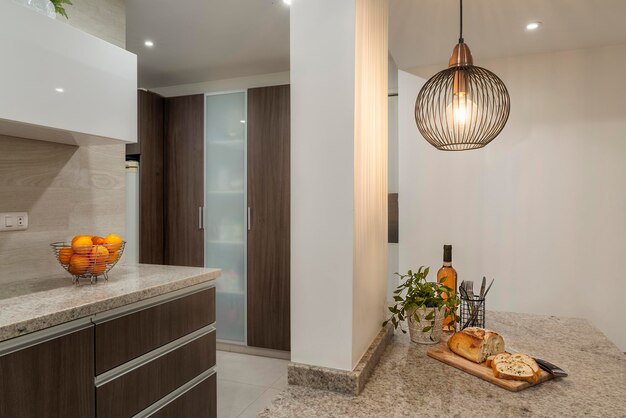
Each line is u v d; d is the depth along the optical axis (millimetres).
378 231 1446
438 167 3021
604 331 2688
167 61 3514
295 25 1207
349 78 1145
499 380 1097
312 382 1129
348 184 1142
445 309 1429
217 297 3693
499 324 1681
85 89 1737
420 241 3062
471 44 2596
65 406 1337
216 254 3682
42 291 1624
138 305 1656
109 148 2350
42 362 1268
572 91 2729
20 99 1475
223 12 2621
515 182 2854
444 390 1078
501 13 2119
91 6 2227
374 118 1378
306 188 1188
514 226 2855
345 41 1149
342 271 1141
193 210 3738
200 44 3145
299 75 1199
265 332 3533
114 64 1887
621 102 2645
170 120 3809
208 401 2039
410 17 2170
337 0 1159
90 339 1427
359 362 1167
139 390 1621
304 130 1192
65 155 2086
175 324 1835
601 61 2670
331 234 1156
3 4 1417
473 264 2945
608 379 1137
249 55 3375
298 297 1190
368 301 1298
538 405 986
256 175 3549
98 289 1657
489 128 1422
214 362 2096
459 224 2975
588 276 2715
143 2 2496
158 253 3717
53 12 1679
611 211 2670
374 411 981
